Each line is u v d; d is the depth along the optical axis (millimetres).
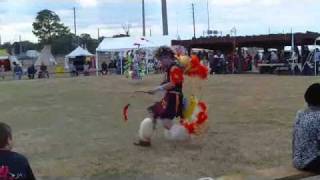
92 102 19219
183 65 10156
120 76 38656
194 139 10953
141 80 31438
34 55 90812
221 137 11203
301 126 7480
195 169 8688
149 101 18672
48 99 21031
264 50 45438
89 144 10891
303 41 39438
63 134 12219
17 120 14828
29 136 12039
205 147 10234
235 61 41531
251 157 9430
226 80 29828
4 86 30344
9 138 5086
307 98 7582
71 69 50938
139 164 9062
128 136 11641
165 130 10734
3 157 4977
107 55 52656
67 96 22125
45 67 48438
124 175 8438
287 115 14422
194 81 17078
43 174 8594
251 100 18578
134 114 15258
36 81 35031
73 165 9125
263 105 16906
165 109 10273
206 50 46438
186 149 10078
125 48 44656
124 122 13703
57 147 10703
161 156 9570
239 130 12078
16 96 23016
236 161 9156
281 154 9609
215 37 44438
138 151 9992
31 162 9406
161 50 10023
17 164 4992
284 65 37844
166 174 8430
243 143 10602
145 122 10234
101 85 28094
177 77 9969
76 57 50438
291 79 29594
